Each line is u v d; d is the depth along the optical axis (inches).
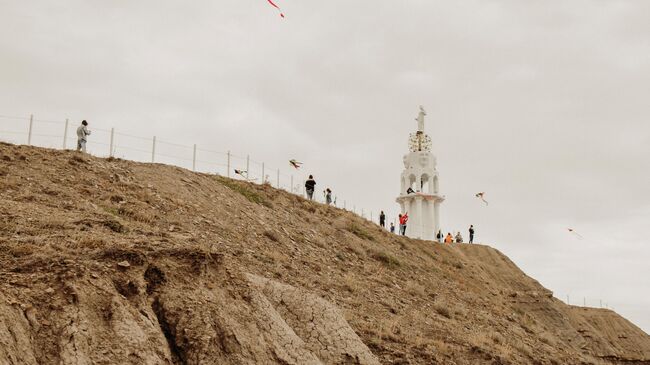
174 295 439.8
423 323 884.6
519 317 1330.0
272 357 451.2
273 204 1258.6
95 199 831.7
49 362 346.3
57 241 483.5
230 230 954.7
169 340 417.7
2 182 765.9
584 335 1770.4
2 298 358.0
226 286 482.9
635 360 1915.6
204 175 1248.2
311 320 580.7
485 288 1526.8
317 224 1275.8
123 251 447.2
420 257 1488.7
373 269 1145.4
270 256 912.9
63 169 916.0
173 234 702.5
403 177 2438.5
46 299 375.6
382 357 668.7
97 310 387.2
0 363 318.7
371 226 1536.7
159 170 1106.1
